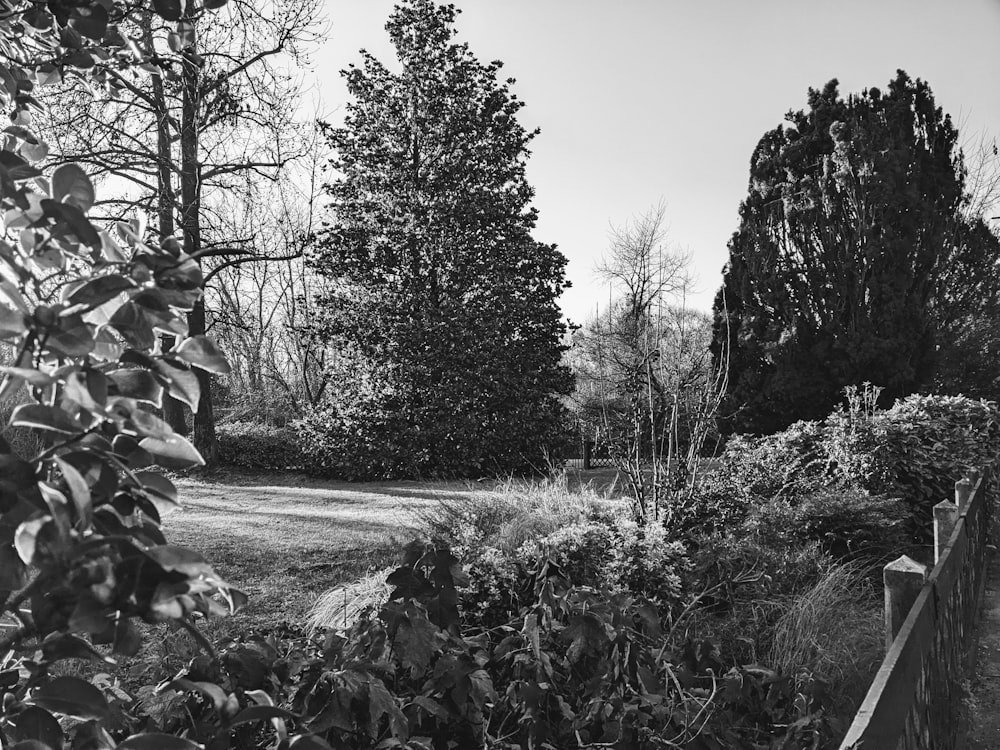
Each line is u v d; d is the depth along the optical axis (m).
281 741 1.32
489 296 17.06
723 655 4.17
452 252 17.03
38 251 0.95
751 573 5.02
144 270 0.93
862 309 17.41
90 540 0.74
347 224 17.33
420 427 16.41
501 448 16.56
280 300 25.17
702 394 6.52
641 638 3.66
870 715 1.77
